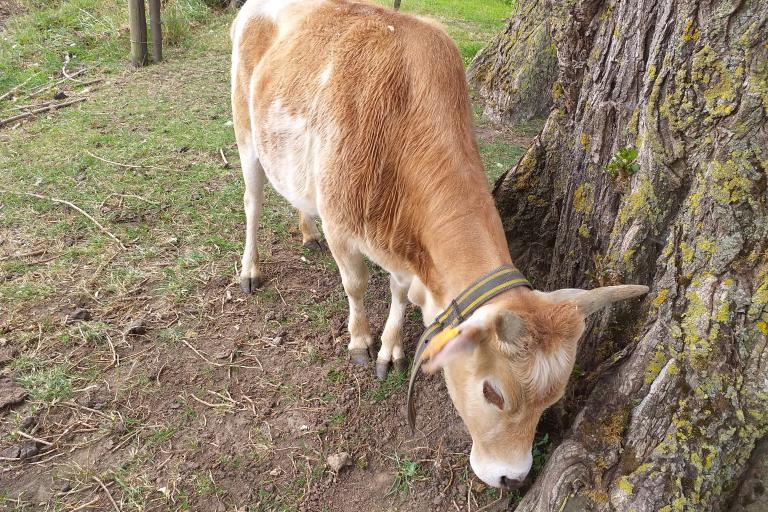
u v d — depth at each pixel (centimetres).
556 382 191
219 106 625
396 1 941
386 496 271
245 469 277
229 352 338
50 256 395
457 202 234
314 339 353
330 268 414
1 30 767
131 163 507
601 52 283
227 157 531
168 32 793
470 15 1098
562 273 312
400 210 254
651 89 252
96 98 622
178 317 358
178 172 501
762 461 224
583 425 241
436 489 274
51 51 720
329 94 276
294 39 311
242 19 367
